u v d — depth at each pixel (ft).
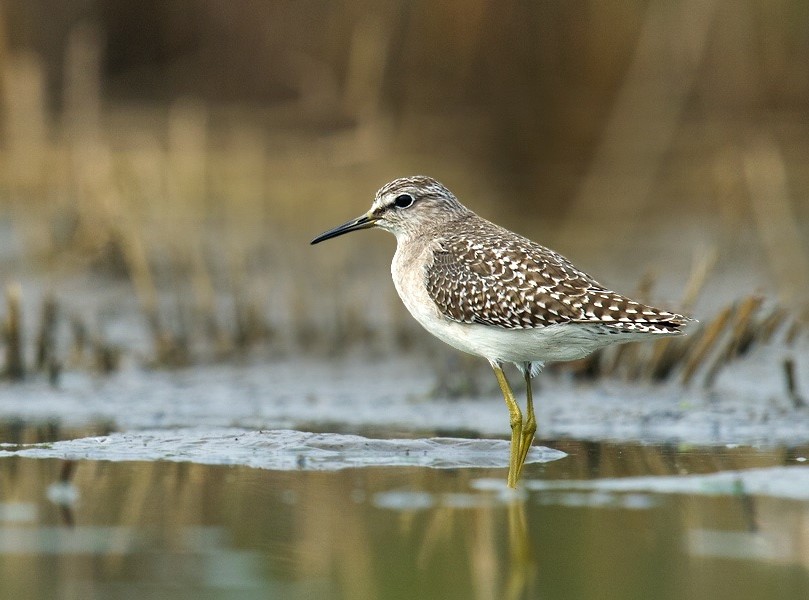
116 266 60.08
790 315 52.65
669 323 30.40
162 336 48.57
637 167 73.92
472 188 73.61
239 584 23.11
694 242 69.21
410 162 74.28
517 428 32.12
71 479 30.76
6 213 65.41
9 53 71.67
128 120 75.25
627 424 38.40
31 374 46.34
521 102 74.54
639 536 26.08
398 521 27.27
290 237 67.62
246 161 72.74
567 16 73.72
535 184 74.33
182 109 77.41
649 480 30.68
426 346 51.88
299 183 72.74
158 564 24.14
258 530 26.45
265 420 39.19
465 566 24.29
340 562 24.47
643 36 73.10
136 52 78.79
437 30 74.59
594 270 64.03
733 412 39.60
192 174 69.41
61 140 72.54
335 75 76.33
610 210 73.67
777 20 74.23
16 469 31.86
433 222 35.94
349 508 28.25
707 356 45.68
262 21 77.61
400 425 38.52
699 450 34.42
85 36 75.66
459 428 38.09
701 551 25.09
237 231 65.51
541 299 31.32
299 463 32.81
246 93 78.48
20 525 26.73
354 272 63.26
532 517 27.48
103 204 61.16
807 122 75.20
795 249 64.95
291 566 24.17
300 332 51.55
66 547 25.21
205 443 34.45
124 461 32.83
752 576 23.61
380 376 47.29
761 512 27.71
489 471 32.17
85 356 48.16
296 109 77.15
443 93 75.05
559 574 23.95
